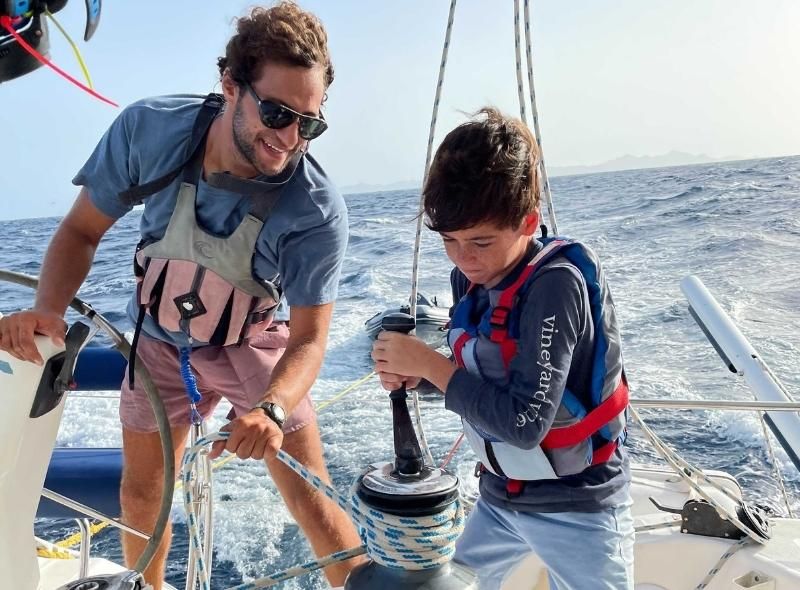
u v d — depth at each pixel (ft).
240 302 6.33
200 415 7.14
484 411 4.38
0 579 3.65
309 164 6.10
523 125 4.63
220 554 12.19
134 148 6.05
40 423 3.94
